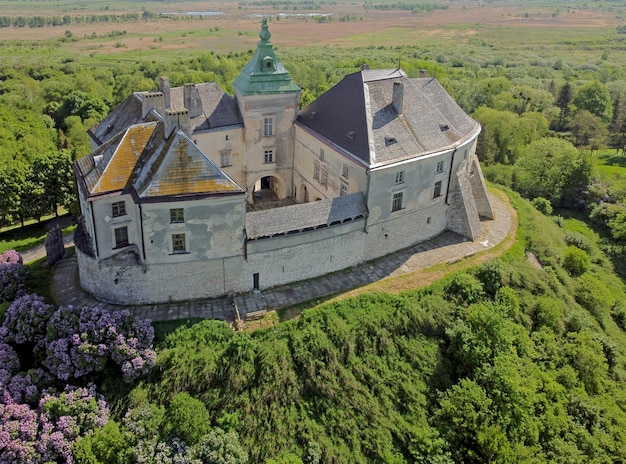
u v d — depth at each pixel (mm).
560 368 52469
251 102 63844
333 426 42938
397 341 49156
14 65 160250
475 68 170125
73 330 43625
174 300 50312
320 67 146250
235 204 47562
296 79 126875
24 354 45281
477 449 43156
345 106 59719
